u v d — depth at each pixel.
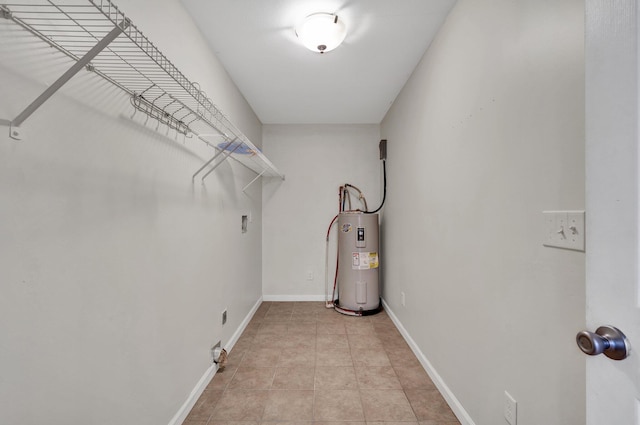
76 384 0.86
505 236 1.13
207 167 1.85
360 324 2.85
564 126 0.84
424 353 2.04
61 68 0.82
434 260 1.85
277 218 3.64
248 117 2.96
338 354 2.23
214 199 1.97
